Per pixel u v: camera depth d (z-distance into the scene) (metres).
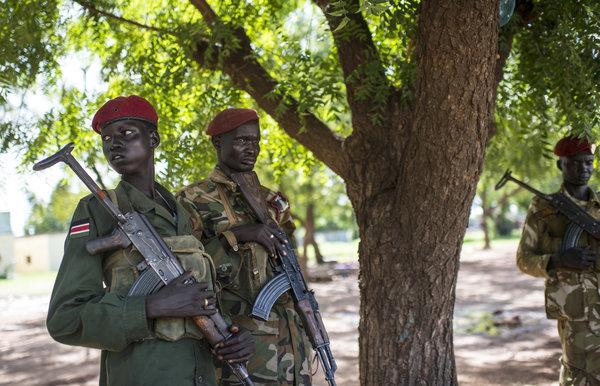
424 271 4.34
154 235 2.82
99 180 5.23
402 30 4.75
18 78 5.23
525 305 12.81
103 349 2.70
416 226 4.26
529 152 7.00
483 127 3.89
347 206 25.33
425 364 4.44
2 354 9.95
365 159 4.66
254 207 3.82
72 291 2.69
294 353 3.70
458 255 4.39
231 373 3.50
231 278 3.58
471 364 7.96
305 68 4.95
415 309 4.41
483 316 11.65
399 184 4.32
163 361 2.72
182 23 5.31
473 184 4.08
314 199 21.66
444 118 3.81
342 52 4.81
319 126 4.97
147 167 3.03
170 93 5.76
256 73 5.11
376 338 4.50
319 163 6.62
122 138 2.90
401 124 4.58
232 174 3.87
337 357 8.64
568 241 5.04
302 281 3.78
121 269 2.77
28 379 8.05
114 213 2.77
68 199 7.00
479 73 3.69
